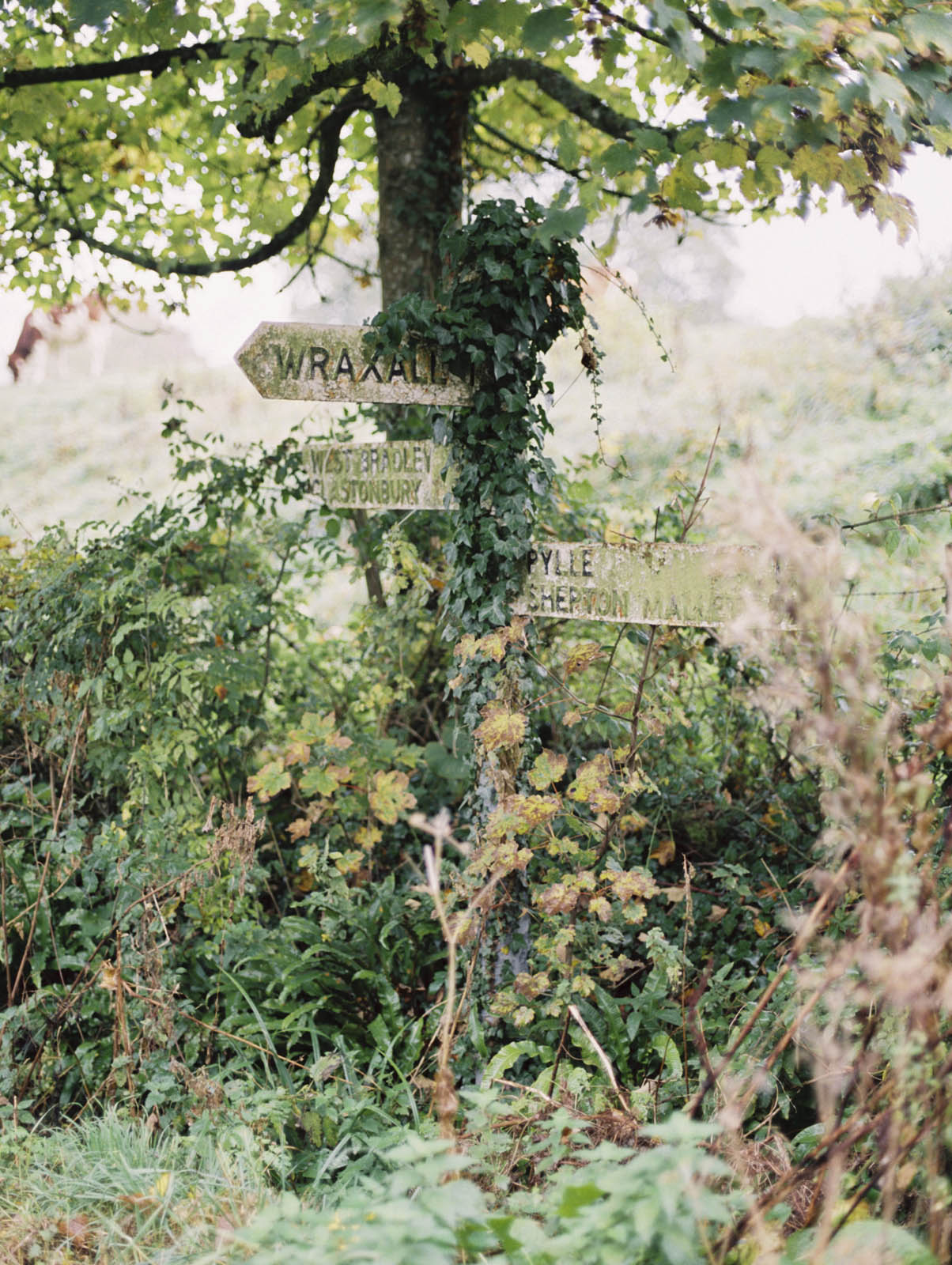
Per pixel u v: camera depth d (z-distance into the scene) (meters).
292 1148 3.06
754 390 8.39
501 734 3.33
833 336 8.71
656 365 9.53
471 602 3.66
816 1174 1.98
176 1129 3.05
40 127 5.88
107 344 15.54
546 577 3.54
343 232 7.14
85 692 4.40
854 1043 2.29
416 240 5.68
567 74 6.46
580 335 3.78
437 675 5.11
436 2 3.52
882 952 1.76
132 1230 2.45
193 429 12.75
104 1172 2.66
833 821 2.20
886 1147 1.72
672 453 7.16
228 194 6.66
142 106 6.21
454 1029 3.36
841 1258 1.53
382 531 5.14
